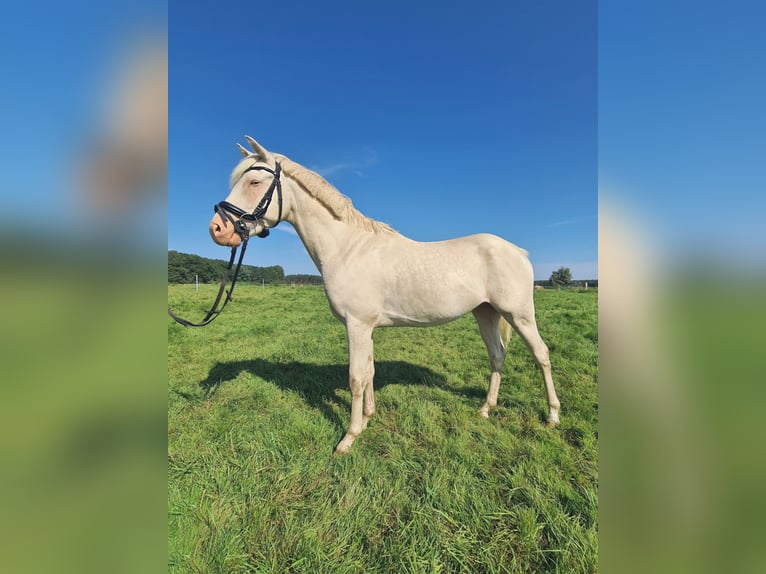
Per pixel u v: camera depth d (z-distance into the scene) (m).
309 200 2.39
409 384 3.49
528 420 2.69
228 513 1.76
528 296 2.51
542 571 1.45
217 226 2.16
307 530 1.63
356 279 2.35
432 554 1.51
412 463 2.12
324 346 5.27
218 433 2.54
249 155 2.40
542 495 1.83
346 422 2.69
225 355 4.75
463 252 2.46
